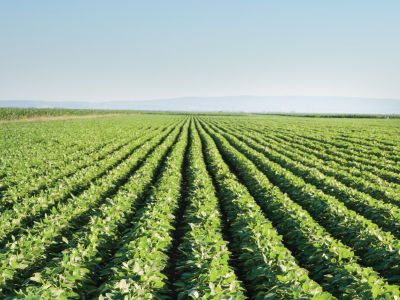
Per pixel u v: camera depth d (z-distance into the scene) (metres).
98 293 6.14
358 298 5.23
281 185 14.62
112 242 8.41
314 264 7.41
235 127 54.03
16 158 19.42
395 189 13.27
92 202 10.77
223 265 6.25
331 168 18.02
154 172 17.81
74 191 13.09
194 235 7.83
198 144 27.91
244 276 7.56
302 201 12.04
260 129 48.88
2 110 64.44
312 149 27.78
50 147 24.48
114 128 43.25
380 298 4.90
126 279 5.47
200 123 67.44
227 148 26.22
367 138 34.56
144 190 13.52
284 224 9.76
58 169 17.22
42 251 7.08
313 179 15.27
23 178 14.16
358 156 23.56
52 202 10.92
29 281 6.24
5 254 6.34
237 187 12.72
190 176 16.52
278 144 29.55
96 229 7.96
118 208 9.96
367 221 8.65
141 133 38.09
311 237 8.07
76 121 58.78
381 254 7.11
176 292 7.08
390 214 9.90
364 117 113.81
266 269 6.03
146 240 7.04
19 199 11.86
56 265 6.22
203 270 6.04
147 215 9.28
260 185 13.74
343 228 8.98
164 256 6.91
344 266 6.21
